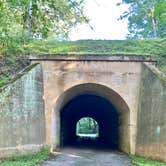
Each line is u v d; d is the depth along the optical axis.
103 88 18.55
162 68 18.75
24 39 19.94
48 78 17.89
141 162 14.04
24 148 15.08
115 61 17.88
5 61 18.78
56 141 19.31
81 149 20.94
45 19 10.76
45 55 17.91
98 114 32.31
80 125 57.62
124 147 19.11
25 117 15.31
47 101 17.75
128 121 17.91
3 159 13.54
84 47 21.38
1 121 13.68
